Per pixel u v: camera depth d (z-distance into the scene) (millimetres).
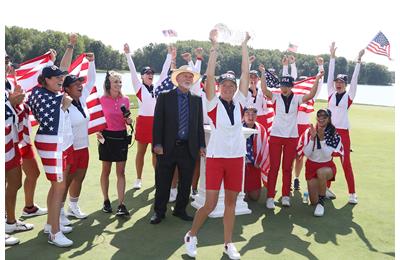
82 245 4391
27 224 4797
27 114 4824
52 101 4188
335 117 6438
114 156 5242
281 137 5930
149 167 8234
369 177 7785
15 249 4230
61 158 4219
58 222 4344
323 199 5723
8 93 4449
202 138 5223
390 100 40125
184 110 5047
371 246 4590
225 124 4047
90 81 5137
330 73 6664
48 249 4250
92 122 5121
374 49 6246
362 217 5566
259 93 7328
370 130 14852
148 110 6488
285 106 5883
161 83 6629
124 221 5180
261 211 5797
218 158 4082
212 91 4098
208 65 4094
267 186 6039
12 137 4434
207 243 4539
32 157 5027
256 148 6164
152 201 6043
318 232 4992
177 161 5082
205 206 4148
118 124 5230
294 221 5383
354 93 6434
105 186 5434
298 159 6898
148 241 4555
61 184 4332
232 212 4191
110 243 4469
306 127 7504
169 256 4172
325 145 5809
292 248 4477
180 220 5262
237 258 4129
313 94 5848
